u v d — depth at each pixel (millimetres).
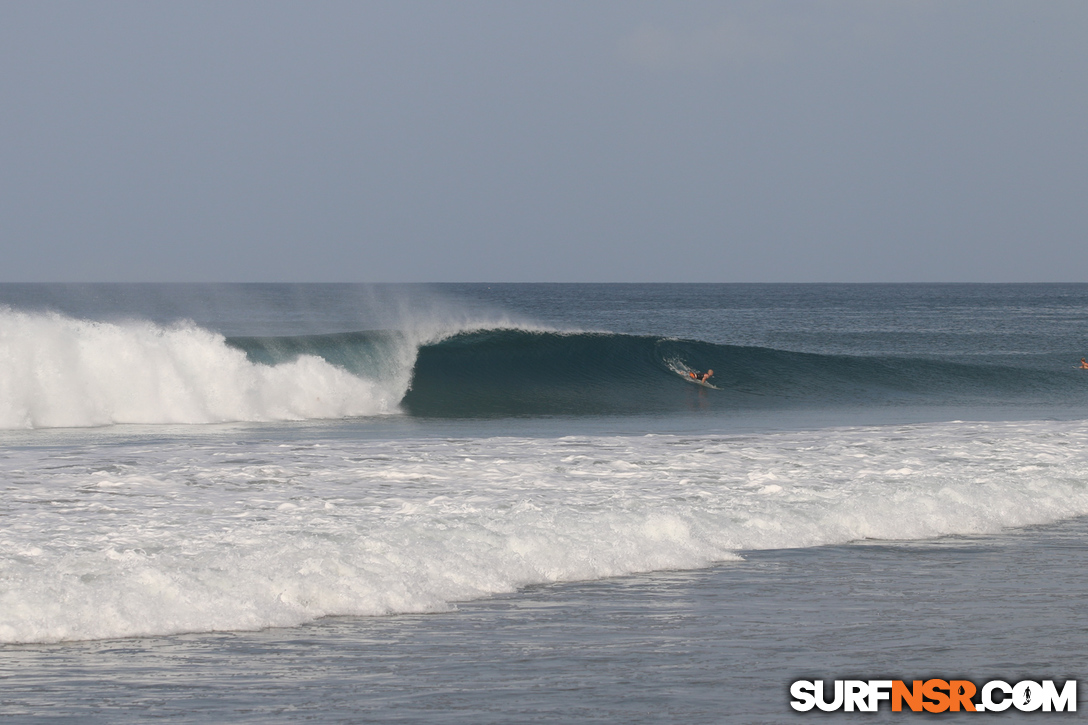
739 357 113562
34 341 69688
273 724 19250
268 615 25875
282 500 38594
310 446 54531
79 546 30297
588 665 22953
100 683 21281
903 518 38875
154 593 26109
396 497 39625
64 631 24109
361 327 184500
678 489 42562
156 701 20328
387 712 19953
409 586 28375
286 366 80562
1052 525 39844
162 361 74062
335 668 22547
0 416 67000
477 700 20672
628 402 93188
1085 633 25828
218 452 51594
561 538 33375
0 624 23953
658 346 112500
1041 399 101562
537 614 27094
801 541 35969
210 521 34312
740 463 49812
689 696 21078
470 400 89688
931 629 26016
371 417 80500
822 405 94750
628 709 20312
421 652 23781
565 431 70188
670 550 33438
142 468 45594
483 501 38969
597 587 29891
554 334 108438
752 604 28266
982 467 49469
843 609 27844
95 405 70625
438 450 53156
